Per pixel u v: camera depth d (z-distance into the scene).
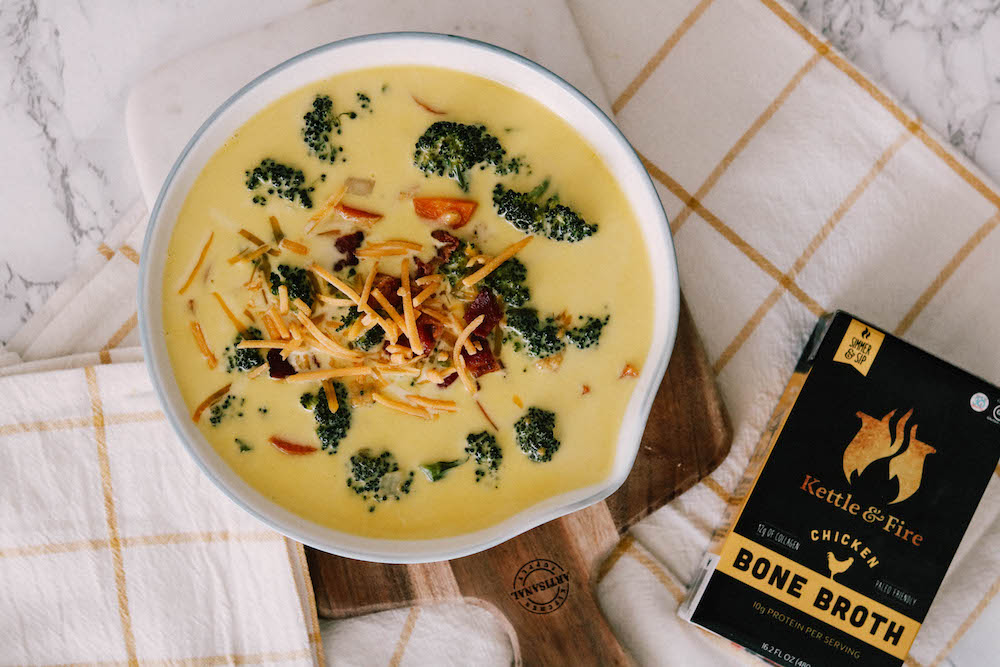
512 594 0.50
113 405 0.50
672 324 0.45
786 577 0.48
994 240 0.52
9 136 0.52
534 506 0.46
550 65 0.50
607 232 0.46
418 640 0.52
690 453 0.50
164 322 0.45
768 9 0.51
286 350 0.45
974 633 0.52
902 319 0.52
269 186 0.45
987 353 0.52
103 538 0.50
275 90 0.45
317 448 0.46
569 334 0.46
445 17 0.50
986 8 0.52
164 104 0.49
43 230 0.52
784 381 0.51
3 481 0.50
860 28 0.53
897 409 0.48
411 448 0.46
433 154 0.45
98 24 0.52
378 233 0.45
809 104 0.52
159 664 0.50
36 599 0.50
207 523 0.50
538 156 0.46
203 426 0.45
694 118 0.51
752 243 0.51
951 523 0.48
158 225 0.44
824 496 0.48
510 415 0.46
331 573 0.50
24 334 0.51
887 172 0.52
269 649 0.50
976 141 0.53
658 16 0.51
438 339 0.45
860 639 0.48
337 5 0.50
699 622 0.48
